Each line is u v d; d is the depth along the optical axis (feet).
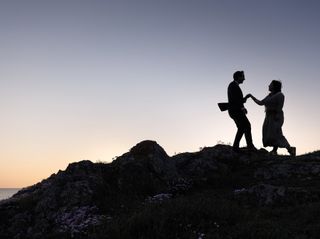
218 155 69.67
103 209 53.52
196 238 38.32
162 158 65.05
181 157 71.15
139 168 61.36
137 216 42.96
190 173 66.54
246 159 67.77
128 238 39.63
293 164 62.80
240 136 68.49
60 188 57.93
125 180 59.82
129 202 54.95
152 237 39.01
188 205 44.60
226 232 39.50
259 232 38.04
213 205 45.50
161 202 48.60
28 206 57.62
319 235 36.91
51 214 54.34
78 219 50.88
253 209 48.01
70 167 61.67
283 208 47.19
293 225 40.29
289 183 57.67
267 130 69.72
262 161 66.74
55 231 49.67
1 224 54.75
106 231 41.52
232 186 60.29
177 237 38.83
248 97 69.10
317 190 51.03
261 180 60.85
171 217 41.78
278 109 69.05
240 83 67.97
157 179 61.67
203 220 41.63
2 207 58.54
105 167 62.95
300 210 44.52
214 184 61.87
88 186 56.95
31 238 50.55
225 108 67.92
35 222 53.83
